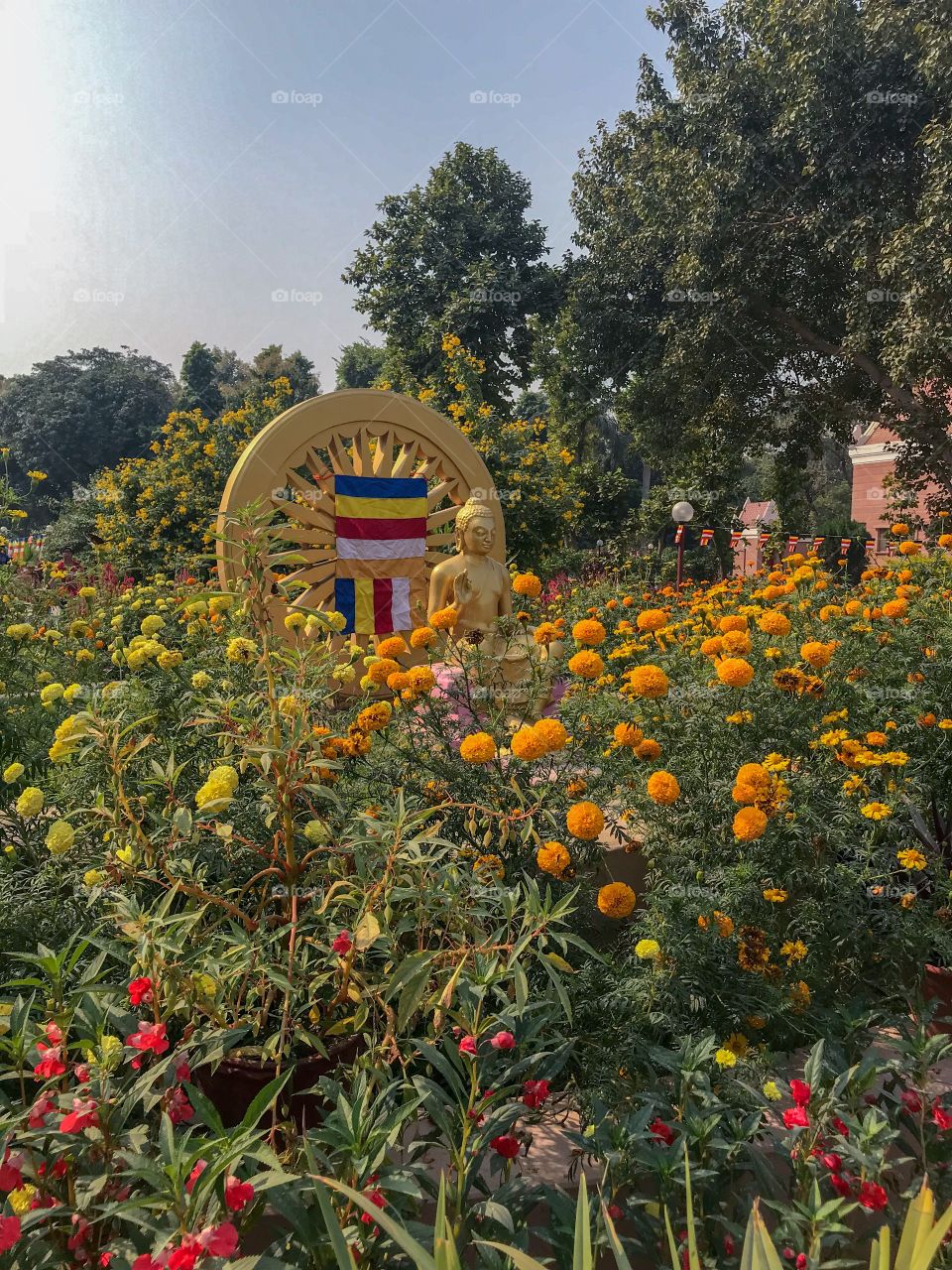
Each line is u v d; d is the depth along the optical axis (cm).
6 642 408
